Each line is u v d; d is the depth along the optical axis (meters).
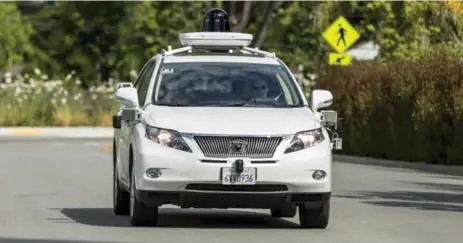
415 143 64.69
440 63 63.88
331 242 27.66
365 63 74.62
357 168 61.62
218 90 31.25
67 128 106.38
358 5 100.12
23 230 29.83
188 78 31.52
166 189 28.73
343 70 74.19
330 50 113.25
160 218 33.12
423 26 94.62
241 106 30.80
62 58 148.12
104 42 143.38
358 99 70.62
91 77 145.38
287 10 118.56
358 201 40.22
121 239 27.83
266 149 28.81
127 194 33.78
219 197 28.73
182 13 125.69
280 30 122.56
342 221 32.78
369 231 30.20
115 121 32.59
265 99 31.17
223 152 28.69
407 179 53.12
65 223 31.62
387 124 67.56
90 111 114.31
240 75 31.73
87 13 143.62
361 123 70.50
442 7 91.19
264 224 31.73
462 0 89.25
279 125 29.14
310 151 29.06
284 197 28.98
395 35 95.25
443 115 62.16
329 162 29.36
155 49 129.25
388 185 48.84
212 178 28.55
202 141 28.77
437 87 63.41
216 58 32.44
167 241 27.47
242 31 107.19
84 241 27.48
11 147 80.12
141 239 27.86
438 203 39.84
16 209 35.84
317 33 114.44
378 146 68.81
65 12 145.25
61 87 115.12
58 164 60.66
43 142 88.56
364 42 102.56
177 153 28.72
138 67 131.75
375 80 69.69
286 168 28.75
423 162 64.19
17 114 109.81
